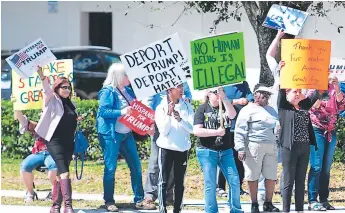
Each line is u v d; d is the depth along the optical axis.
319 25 29.53
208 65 17.42
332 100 19.08
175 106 17.47
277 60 23.67
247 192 21.91
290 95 17.31
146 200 19.44
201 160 17.53
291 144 17.19
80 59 32.53
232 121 19.42
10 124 27.42
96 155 26.84
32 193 20.47
